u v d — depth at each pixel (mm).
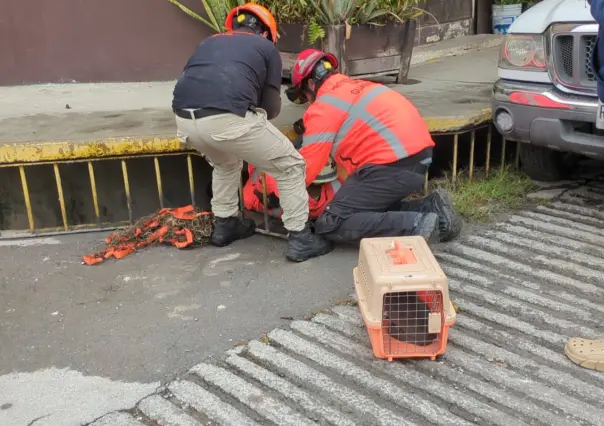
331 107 3654
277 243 3994
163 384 2635
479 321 3002
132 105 5281
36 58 6070
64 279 3602
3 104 5379
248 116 3404
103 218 4637
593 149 3814
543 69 3980
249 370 2676
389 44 5812
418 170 3693
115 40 6148
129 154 4160
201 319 3121
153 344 2922
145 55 6246
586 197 4457
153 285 3498
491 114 4625
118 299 3363
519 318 3025
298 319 3080
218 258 3807
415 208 3867
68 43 6078
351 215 3652
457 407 2428
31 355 2883
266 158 3486
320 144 3652
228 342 2916
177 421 2395
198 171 4711
